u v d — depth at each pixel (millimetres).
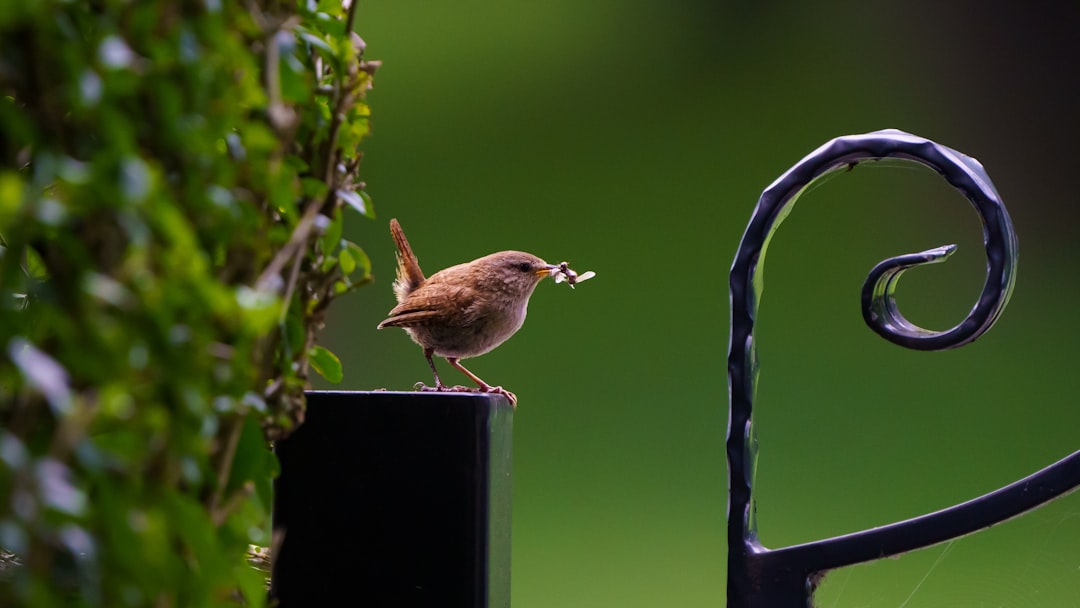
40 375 1355
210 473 1798
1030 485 2123
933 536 2166
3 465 1303
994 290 2135
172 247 1519
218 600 1770
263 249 1827
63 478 1341
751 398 2291
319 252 2109
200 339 1583
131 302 1480
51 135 1563
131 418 1452
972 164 2209
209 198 1674
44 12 1501
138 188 1421
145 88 1605
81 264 1498
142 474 1557
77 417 1352
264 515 2062
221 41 1669
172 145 1640
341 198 2049
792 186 2254
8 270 1512
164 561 1496
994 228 2117
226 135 1818
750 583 2262
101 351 1463
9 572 1713
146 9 1609
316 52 2088
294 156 1971
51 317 1521
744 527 2275
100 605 1443
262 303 1604
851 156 2217
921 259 2207
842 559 2219
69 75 1513
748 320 2289
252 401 1818
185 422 1576
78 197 1444
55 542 1375
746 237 2283
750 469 2289
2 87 1599
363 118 2137
